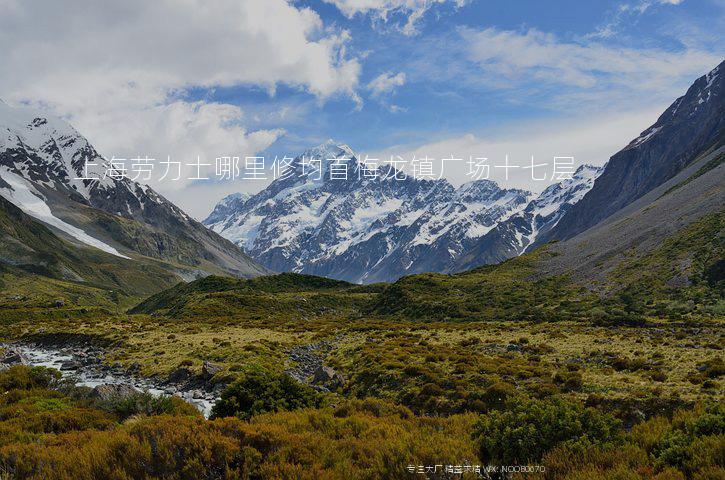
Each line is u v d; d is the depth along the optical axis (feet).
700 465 36.58
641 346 135.54
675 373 93.61
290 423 54.70
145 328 258.16
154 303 653.30
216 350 167.53
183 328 260.01
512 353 134.10
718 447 37.27
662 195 606.14
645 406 73.67
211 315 387.34
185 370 137.18
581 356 121.70
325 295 514.27
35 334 256.32
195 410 82.33
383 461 43.09
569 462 40.47
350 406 71.92
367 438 49.75
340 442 47.37
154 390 124.47
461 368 106.11
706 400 70.90
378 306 425.28
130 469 42.04
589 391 84.48
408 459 42.60
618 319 219.00
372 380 110.93
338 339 206.90
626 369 102.73
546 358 121.70
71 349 211.61
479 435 49.44
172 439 44.98
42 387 101.96
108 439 47.29
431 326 246.06
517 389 89.04
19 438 55.72
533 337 169.99
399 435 50.49
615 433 44.80
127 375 145.28
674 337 157.07
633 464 39.50
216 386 122.21
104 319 346.54
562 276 393.29
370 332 222.48
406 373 107.96
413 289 431.02
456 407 86.07
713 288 260.01
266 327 281.13
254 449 43.73
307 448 45.11
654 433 45.03
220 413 73.61
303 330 251.19
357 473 41.42
